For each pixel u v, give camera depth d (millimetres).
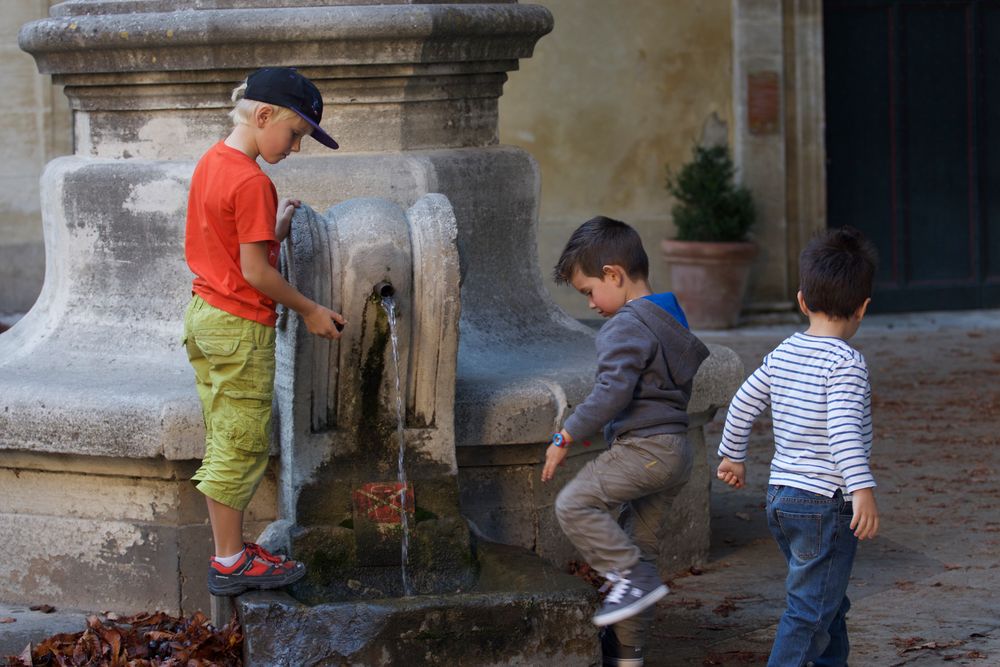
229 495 4465
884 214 13992
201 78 5594
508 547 4930
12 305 13805
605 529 4469
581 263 4621
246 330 4438
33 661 4602
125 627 4898
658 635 5176
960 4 13844
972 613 5332
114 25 5504
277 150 4520
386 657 4293
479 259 5973
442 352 4742
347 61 5539
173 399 4996
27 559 5348
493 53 5980
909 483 7477
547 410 5227
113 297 5742
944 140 13977
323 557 4691
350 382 4715
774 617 5363
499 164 6043
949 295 14148
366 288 4594
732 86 13680
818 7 13391
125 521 5207
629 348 4391
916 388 10211
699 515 6082
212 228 4395
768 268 13688
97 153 5918
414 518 4777
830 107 13828
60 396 5109
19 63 13516
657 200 13836
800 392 4250
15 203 13688
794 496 4242
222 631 4523
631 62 13680
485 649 4348
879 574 5879
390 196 5598
